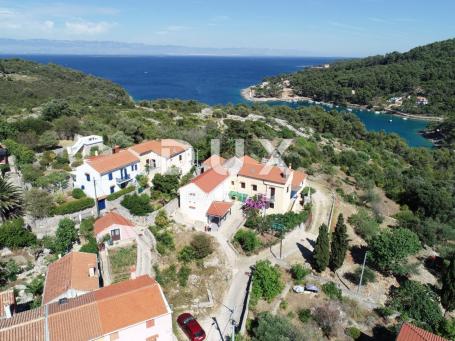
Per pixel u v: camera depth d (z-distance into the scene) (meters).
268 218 56.09
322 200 70.38
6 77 186.62
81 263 39.75
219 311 40.81
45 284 37.72
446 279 43.56
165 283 42.91
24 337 28.64
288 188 60.47
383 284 49.09
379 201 75.81
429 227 66.31
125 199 53.75
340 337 39.31
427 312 42.25
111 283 40.06
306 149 103.19
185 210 56.19
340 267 51.09
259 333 35.59
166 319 33.59
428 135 188.62
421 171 111.00
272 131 119.00
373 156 126.94
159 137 85.75
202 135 88.50
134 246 47.12
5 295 36.00
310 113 183.00
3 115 104.38
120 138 77.69
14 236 43.94
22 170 59.22
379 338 39.97
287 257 50.75
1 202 45.88
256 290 42.53
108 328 30.56
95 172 54.03
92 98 159.00
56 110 99.50
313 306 42.38
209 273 45.28
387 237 50.84
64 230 45.16
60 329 29.70
